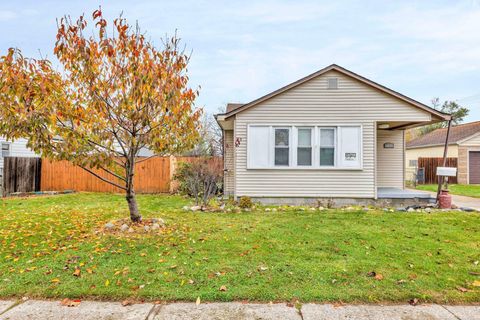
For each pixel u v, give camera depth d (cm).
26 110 432
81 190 1345
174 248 454
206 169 1052
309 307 289
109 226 566
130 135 533
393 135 1146
